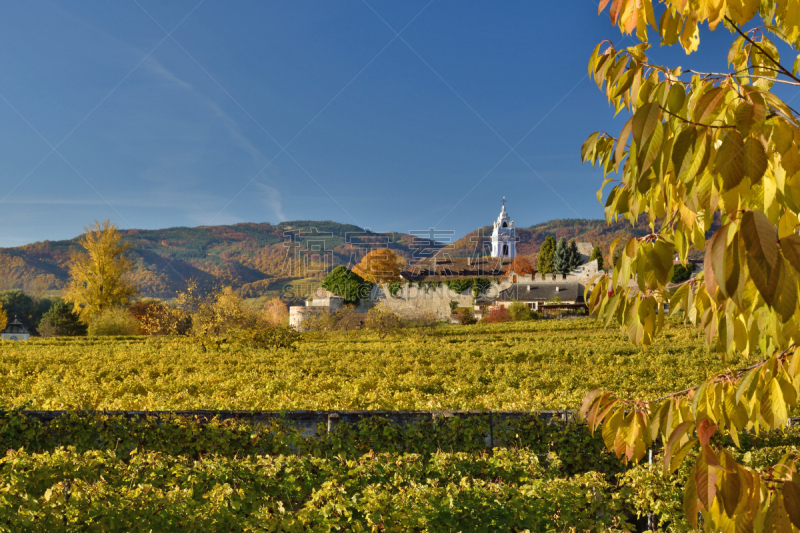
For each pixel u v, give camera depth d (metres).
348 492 5.22
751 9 1.48
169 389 12.49
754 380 1.78
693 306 1.92
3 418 7.04
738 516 1.57
